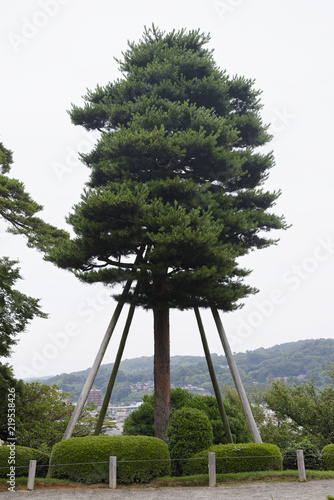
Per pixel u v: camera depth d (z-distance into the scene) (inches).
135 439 641.6
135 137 778.8
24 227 911.7
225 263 749.9
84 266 814.5
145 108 853.2
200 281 740.0
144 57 942.4
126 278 768.3
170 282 746.2
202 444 681.0
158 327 852.6
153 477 618.8
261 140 955.3
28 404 920.3
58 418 1002.7
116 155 839.7
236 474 626.8
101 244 774.5
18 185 893.8
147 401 933.2
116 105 866.8
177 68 896.9
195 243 698.2
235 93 973.2
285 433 1058.1
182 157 821.2
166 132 844.6
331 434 1010.1
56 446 642.2
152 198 808.9
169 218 708.7
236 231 845.8
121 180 835.4
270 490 552.7
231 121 904.3
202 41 988.6
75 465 609.3
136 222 748.0
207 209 820.6
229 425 847.7
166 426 799.1
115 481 590.6
